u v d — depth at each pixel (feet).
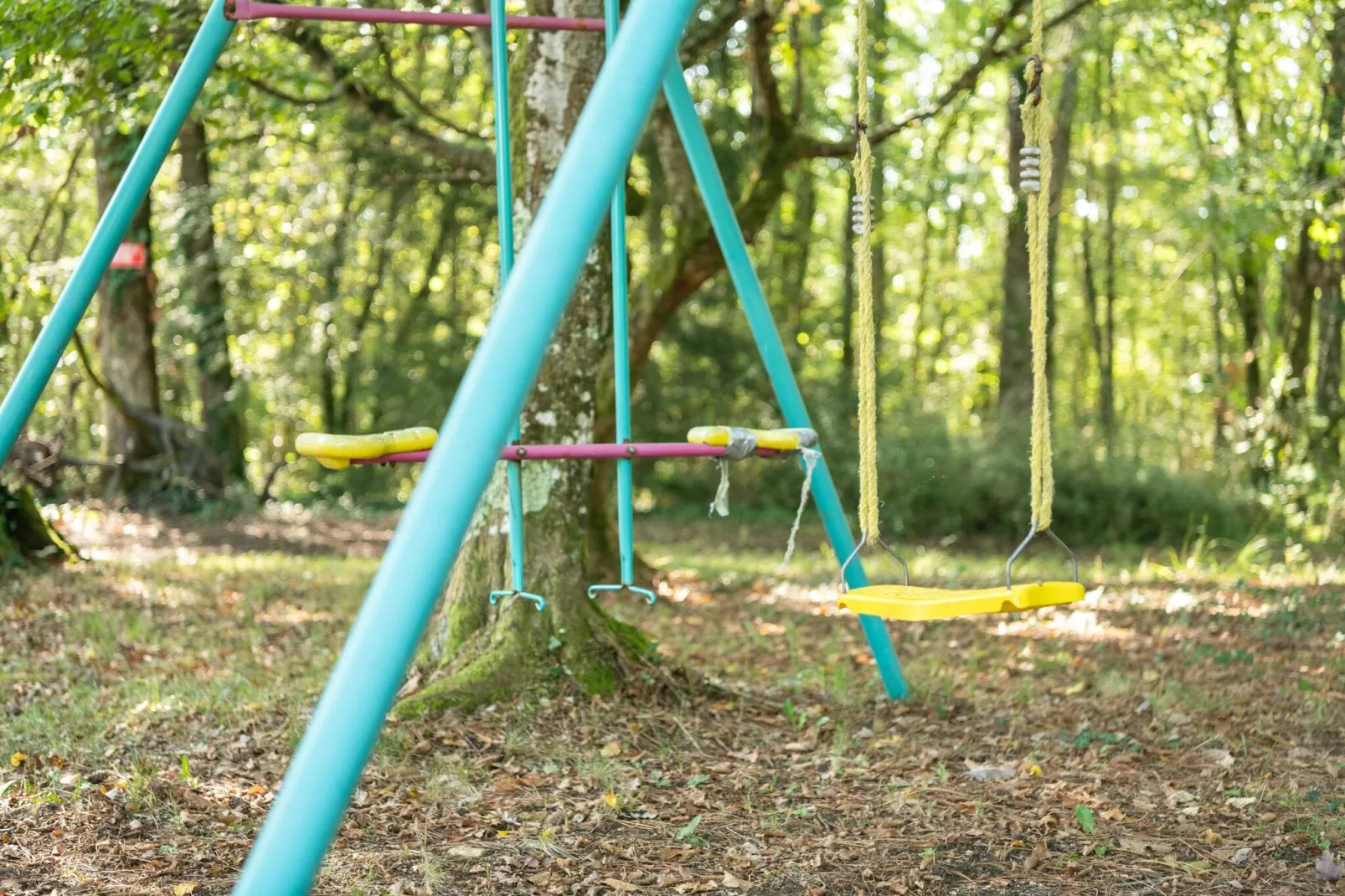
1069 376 90.94
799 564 38.81
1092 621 27.27
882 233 77.25
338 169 58.29
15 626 23.67
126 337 51.67
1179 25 38.88
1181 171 62.39
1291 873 11.62
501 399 5.65
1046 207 11.11
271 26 29.45
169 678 19.72
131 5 22.40
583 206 5.90
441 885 11.14
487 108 49.01
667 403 60.03
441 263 76.74
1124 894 11.21
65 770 14.23
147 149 15.02
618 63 6.13
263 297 64.85
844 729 16.69
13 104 23.22
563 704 16.71
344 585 30.96
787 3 32.40
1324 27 41.83
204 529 45.98
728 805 13.75
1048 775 14.92
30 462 45.73
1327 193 38.34
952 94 31.94
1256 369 57.77
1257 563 38.52
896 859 12.07
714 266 31.22
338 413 78.74
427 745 15.07
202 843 12.11
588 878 11.35
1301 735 16.96
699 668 21.45
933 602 10.49
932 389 75.66
